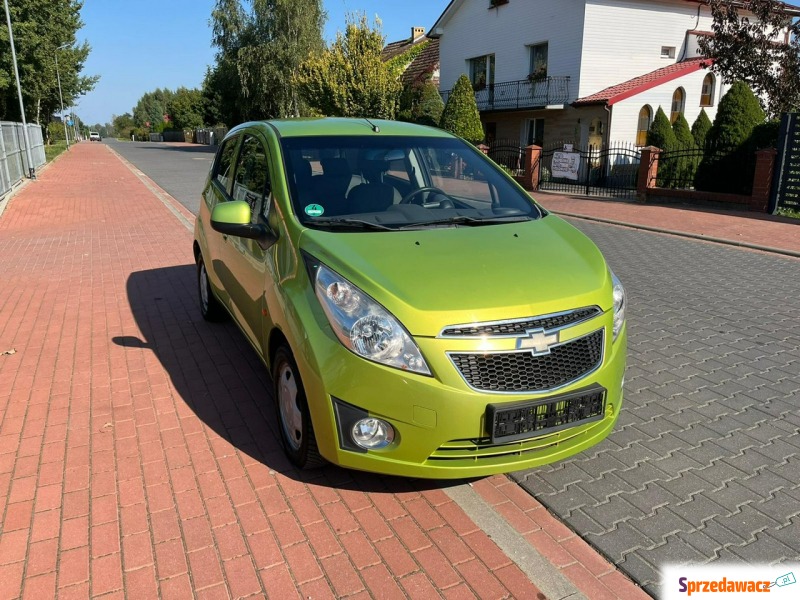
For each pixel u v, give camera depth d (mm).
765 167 13516
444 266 3123
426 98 27172
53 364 5094
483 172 4484
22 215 14133
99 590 2625
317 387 2982
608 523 3078
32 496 3281
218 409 4270
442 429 2816
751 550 2895
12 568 2754
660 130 19844
